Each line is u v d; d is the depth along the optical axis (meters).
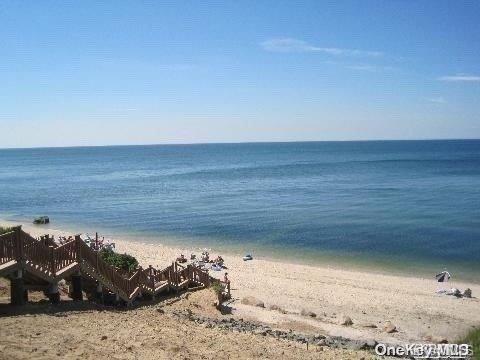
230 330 17.86
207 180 115.62
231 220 59.34
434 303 26.94
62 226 57.03
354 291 29.20
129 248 42.53
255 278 32.16
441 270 36.22
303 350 15.25
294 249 43.72
